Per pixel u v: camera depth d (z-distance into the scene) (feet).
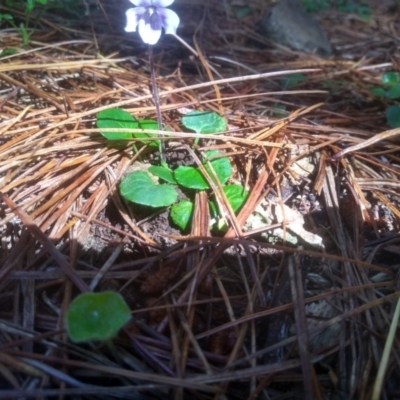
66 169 0.65
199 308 0.53
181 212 0.61
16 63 0.86
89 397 0.43
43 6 1.07
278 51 1.17
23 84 0.79
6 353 0.43
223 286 0.56
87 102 0.78
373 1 1.65
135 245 0.58
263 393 0.46
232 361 0.47
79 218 0.59
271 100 0.88
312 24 1.26
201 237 0.56
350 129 0.81
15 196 0.59
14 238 0.56
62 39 1.02
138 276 0.54
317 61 1.12
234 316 0.52
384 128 0.84
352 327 0.51
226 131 0.72
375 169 0.73
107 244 0.58
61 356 0.45
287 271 0.56
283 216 0.61
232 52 1.11
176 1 1.32
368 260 0.60
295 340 0.49
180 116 0.79
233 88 0.91
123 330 0.48
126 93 0.84
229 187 0.64
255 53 1.14
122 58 0.99
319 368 0.49
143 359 0.47
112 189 0.62
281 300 0.54
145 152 0.70
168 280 0.53
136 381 0.45
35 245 0.54
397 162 0.75
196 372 0.46
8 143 0.66
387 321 0.52
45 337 0.45
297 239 0.60
